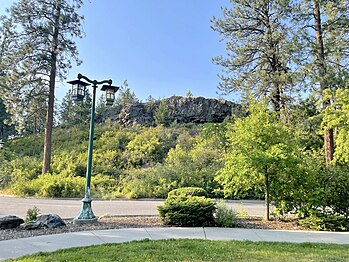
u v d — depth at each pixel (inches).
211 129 800.3
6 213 374.3
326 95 365.1
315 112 551.8
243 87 583.2
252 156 287.7
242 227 273.9
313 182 295.7
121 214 360.8
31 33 695.1
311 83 497.0
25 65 681.6
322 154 523.5
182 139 885.8
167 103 1156.5
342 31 537.3
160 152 819.4
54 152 839.7
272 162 289.3
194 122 1096.8
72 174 669.3
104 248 184.5
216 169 614.9
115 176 682.2
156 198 555.8
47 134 701.3
